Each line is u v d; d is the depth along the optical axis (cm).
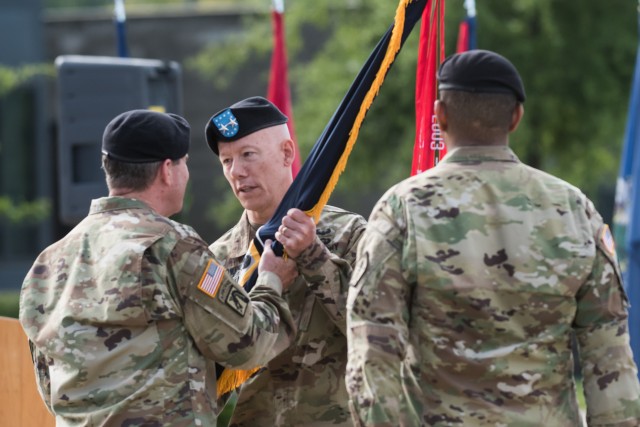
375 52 789
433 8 806
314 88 3150
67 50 4019
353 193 3412
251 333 707
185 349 691
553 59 2825
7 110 4069
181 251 692
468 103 637
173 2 8288
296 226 756
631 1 2881
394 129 2972
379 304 616
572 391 636
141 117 722
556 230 623
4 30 4006
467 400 614
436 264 614
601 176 3238
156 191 726
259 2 3359
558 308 621
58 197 4147
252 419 812
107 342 679
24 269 4188
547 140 2936
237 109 810
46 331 699
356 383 612
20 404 950
